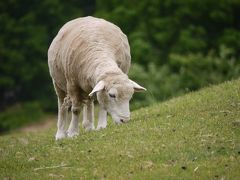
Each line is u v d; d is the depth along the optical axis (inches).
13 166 552.7
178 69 1648.6
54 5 2274.9
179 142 548.7
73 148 575.5
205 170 490.9
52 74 657.0
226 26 2055.9
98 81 587.5
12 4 2284.7
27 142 722.8
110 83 580.7
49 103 2222.0
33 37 2202.3
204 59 1587.1
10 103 2251.5
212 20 2034.9
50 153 573.0
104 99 585.0
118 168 513.3
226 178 474.3
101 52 605.9
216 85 780.0
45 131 880.3
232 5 2050.9
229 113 613.3
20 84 2225.6
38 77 2220.7
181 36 1915.6
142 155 531.5
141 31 1972.2
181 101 733.3
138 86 585.6
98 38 616.4
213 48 1984.5
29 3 2295.8
